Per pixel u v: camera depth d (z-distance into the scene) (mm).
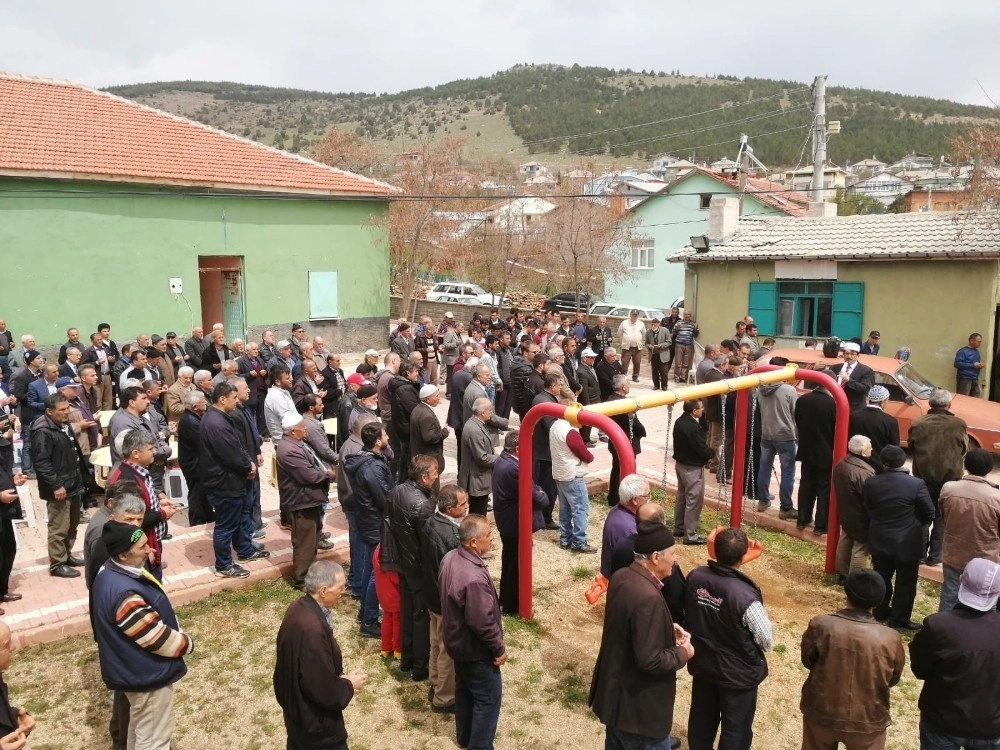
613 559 5203
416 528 5551
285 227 20672
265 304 20547
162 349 13062
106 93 20922
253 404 12391
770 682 6004
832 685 4078
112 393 12461
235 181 19188
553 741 5172
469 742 4871
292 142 157000
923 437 7633
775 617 7020
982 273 15273
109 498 4867
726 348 12547
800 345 18078
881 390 8055
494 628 4586
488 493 8242
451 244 30781
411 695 5656
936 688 4105
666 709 4090
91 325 17594
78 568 7422
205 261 20281
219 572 7316
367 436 6324
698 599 4348
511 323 19578
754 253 18344
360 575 7062
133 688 4199
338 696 3930
